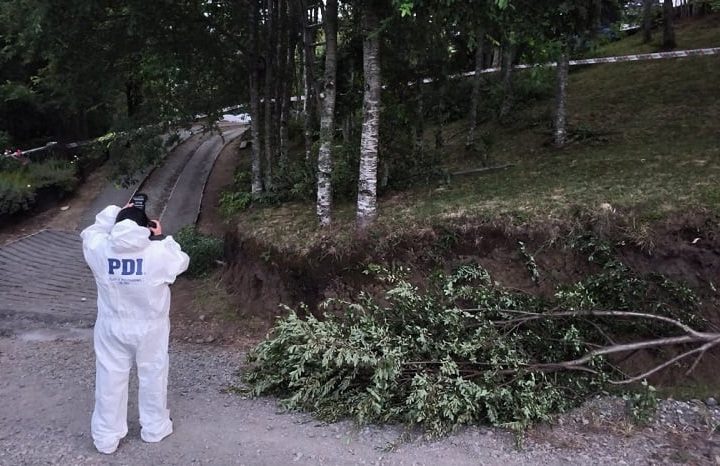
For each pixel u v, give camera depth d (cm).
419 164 973
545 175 892
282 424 491
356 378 528
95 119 2177
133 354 452
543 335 551
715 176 703
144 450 444
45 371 646
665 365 516
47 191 1599
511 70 1430
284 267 828
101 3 985
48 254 1280
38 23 920
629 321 569
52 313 923
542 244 662
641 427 484
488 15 606
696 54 1370
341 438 466
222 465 422
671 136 994
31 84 1833
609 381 511
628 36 2084
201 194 1705
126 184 1300
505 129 1322
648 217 630
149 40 1116
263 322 828
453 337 525
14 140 1944
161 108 1267
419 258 713
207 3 1144
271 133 1279
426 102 1012
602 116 1210
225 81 1320
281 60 1276
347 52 973
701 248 602
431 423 465
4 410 528
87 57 1120
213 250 1118
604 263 621
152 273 442
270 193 1109
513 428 456
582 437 466
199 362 691
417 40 816
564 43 660
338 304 730
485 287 593
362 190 781
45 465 421
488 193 823
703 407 513
